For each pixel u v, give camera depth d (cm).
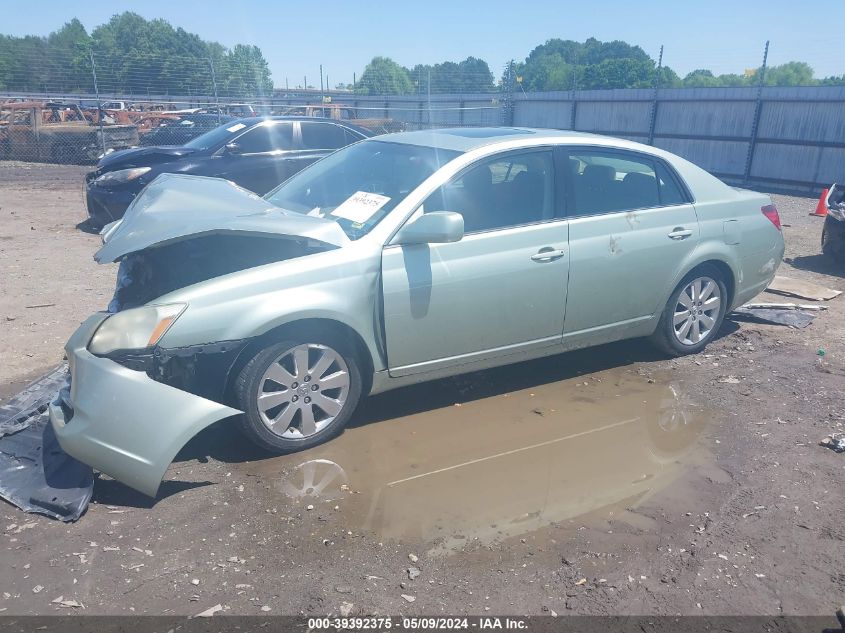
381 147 510
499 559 318
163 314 360
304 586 297
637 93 2167
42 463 374
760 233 567
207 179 509
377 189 453
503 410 473
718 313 565
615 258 487
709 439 436
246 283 380
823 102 1716
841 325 644
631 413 470
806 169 1778
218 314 370
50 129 2023
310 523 342
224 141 1001
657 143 2139
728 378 526
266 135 1020
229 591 293
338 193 473
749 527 344
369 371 424
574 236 470
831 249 884
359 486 377
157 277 434
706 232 532
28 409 423
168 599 287
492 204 450
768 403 484
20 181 1647
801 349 585
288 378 396
